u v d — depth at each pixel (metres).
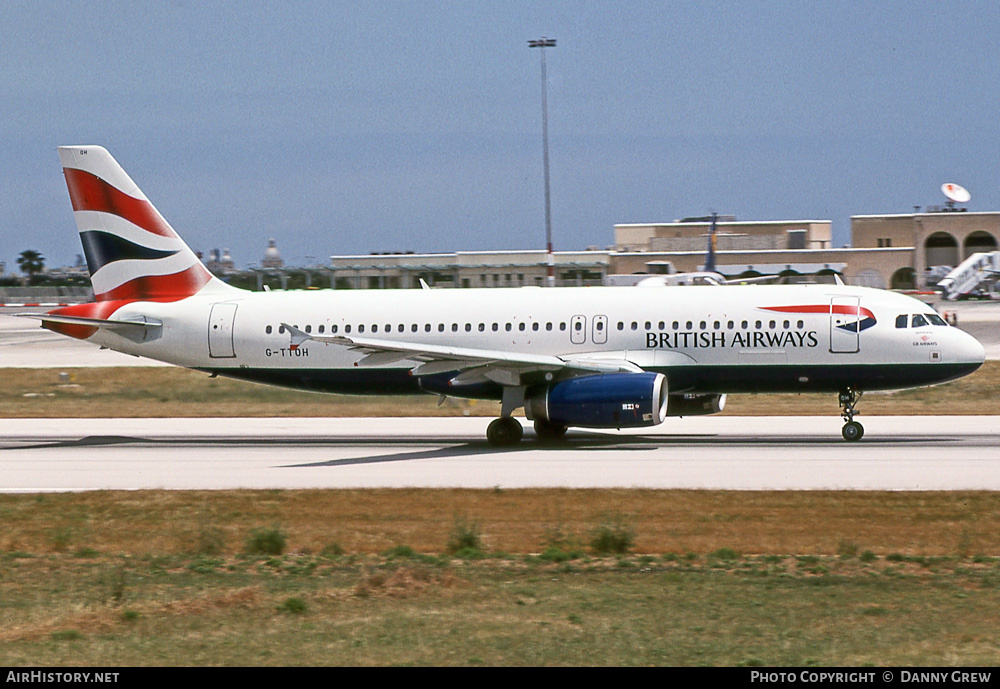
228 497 74.94
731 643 38.44
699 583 49.16
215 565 55.16
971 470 79.56
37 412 136.88
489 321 104.69
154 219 113.31
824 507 67.06
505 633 40.06
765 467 83.06
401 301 108.44
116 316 111.88
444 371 95.75
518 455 93.00
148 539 63.06
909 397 138.62
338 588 48.94
